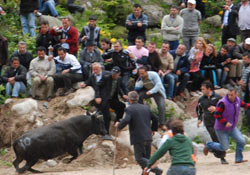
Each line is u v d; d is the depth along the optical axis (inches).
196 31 2026.3
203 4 2576.3
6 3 2288.4
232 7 2101.4
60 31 1753.2
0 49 1705.2
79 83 1692.9
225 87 1920.5
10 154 1498.5
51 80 1656.0
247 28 2050.9
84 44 1849.2
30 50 1951.3
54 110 1619.1
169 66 1740.9
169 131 926.4
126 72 1670.8
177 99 1843.0
